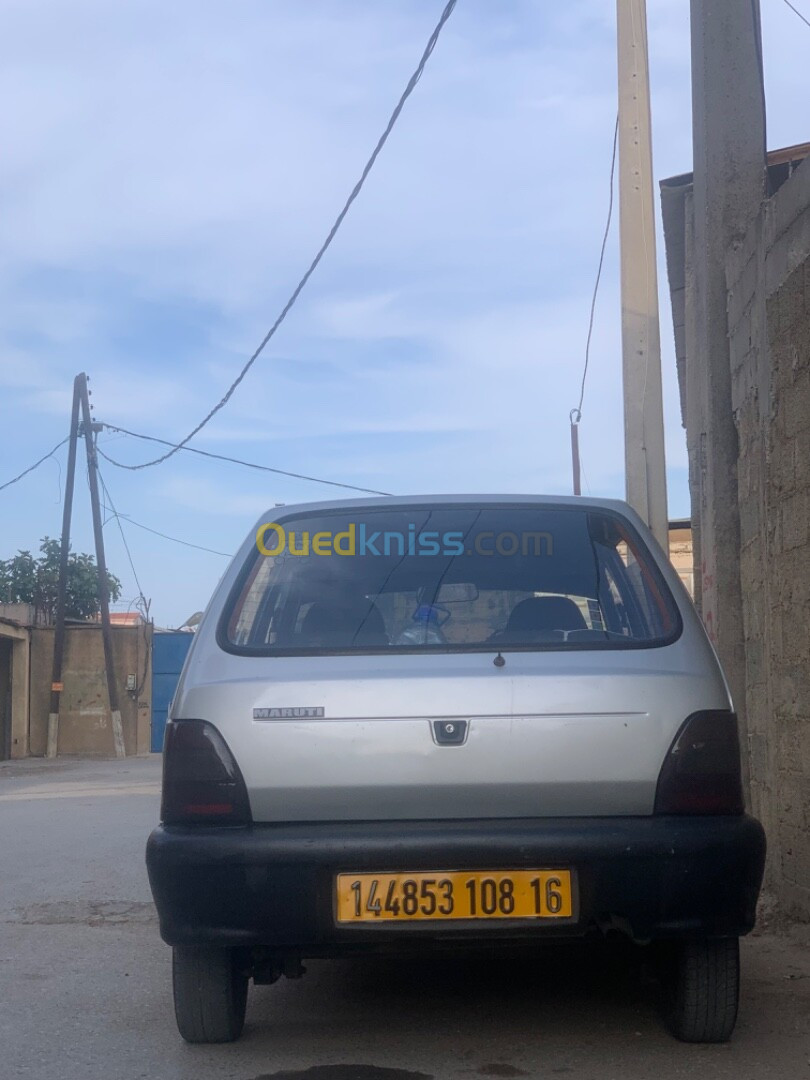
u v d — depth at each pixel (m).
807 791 5.16
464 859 3.29
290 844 3.31
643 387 7.71
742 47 6.63
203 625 3.77
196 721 3.46
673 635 3.62
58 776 19.88
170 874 3.36
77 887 6.93
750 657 6.21
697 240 7.08
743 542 6.32
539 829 3.32
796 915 5.28
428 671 3.46
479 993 4.43
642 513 7.61
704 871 3.30
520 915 3.28
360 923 3.29
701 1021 3.68
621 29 7.97
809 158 5.21
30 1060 3.78
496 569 3.91
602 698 3.41
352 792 3.37
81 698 29.39
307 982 4.64
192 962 3.70
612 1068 3.57
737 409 6.41
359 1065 3.65
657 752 3.39
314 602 3.82
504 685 3.42
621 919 3.31
